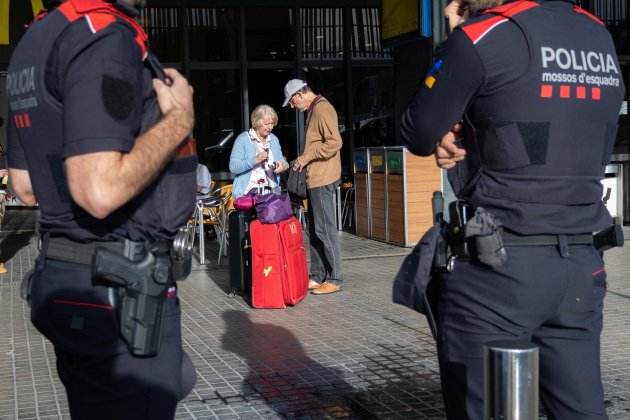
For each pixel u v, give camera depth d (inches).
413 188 385.4
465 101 98.3
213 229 431.8
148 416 88.7
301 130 504.4
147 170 83.4
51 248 88.9
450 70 98.1
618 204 437.4
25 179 101.7
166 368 90.1
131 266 85.6
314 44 507.8
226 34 498.9
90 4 86.3
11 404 183.0
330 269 293.7
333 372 200.7
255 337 235.3
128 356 87.3
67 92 83.0
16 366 211.2
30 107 87.5
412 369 201.3
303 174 284.5
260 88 505.0
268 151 306.7
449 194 314.3
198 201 354.0
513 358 83.2
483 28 97.2
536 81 96.5
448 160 102.3
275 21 502.3
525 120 97.0
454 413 103.5
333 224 290.0
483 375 95.3
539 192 97.3
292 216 277.3
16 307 277.9
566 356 101.3
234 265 284.5
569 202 98.7
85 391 88.6
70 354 88.8
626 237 401.7
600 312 104.1
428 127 100.4
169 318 91.0
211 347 225.5
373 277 319.6
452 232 100.9
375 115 516.1
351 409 175.6
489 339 98.6
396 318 252.8
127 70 84.0
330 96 512.7
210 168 502.6
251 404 179.8
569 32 100.2
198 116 499.2
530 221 97.3
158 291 86.8
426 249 102.0
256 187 302.8
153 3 486.3
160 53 493.7
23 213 542.0
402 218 387.9
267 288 268.4
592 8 502.0
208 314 264.8
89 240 87.0
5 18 433.7
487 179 99.9
